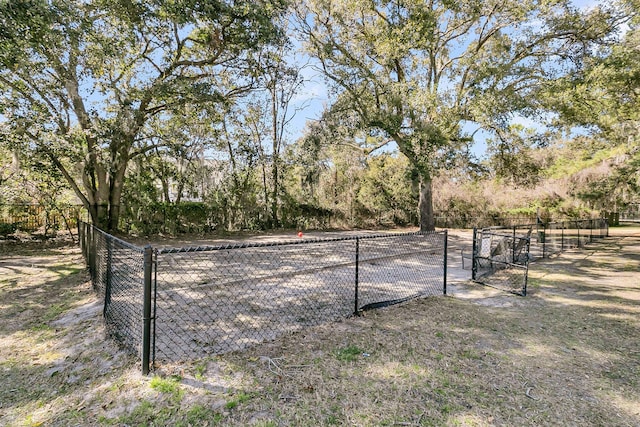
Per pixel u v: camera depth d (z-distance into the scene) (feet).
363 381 8.84
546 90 37.47
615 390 8.80
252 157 55.42
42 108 32.89
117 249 13.53
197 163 50.65
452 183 70.90
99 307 14.39
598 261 29.89
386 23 43.75
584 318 14.51
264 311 14.47
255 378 8.84
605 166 46.68
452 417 7.45
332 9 43.86
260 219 58.23
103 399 7.95
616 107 37.70
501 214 68.28
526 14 40.24
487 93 36.50
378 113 42.57
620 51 32.96
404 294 17.89
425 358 10.26
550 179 59.36
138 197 46.11
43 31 23.66
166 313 13.76
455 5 41.42
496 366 9.94
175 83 34.65
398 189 69.00
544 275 23.67
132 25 30.96
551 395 8.47
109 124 35.40
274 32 33.86
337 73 42.91
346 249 34.91
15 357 10.13
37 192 40.16
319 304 15.66
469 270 25.08
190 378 8.75
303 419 7.25
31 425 7.13
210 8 29.76
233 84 45.14
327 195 67.62
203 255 30.01
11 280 19.97
